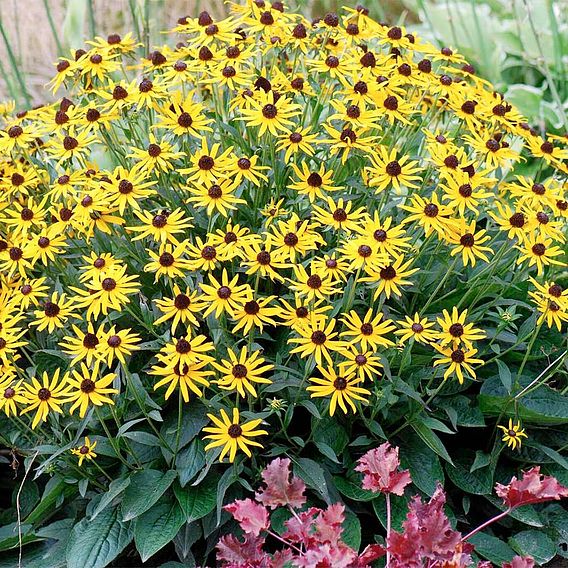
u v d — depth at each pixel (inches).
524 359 34.5
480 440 37.3
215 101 37.7
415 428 34.7
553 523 35.8
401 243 33.5
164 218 33.8
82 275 33.6
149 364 35.4
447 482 36.7
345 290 34.0
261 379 32.2
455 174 34.8
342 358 34.2
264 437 34.8
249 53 37.6
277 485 31.5
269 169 36.2
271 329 36.6
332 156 37.6
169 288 36.0
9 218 37.2
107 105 36.5
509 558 34.1
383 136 37.3
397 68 37.6
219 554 31.0
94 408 32.2
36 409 35.0
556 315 33.9
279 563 30.6
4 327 33.5
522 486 31.3
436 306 36.9
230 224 36.1
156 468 34.6
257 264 33.1
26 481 36.9
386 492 31.7
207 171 34.7
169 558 35.7
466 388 36.2
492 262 35.3
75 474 34.4
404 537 29.8
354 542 33.3
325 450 33.5
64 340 35.6
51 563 34.2
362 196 37.1
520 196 37.5
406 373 35.4
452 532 30.5
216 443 31.9
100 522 34.0
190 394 35.2
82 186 36.8
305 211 36.9
